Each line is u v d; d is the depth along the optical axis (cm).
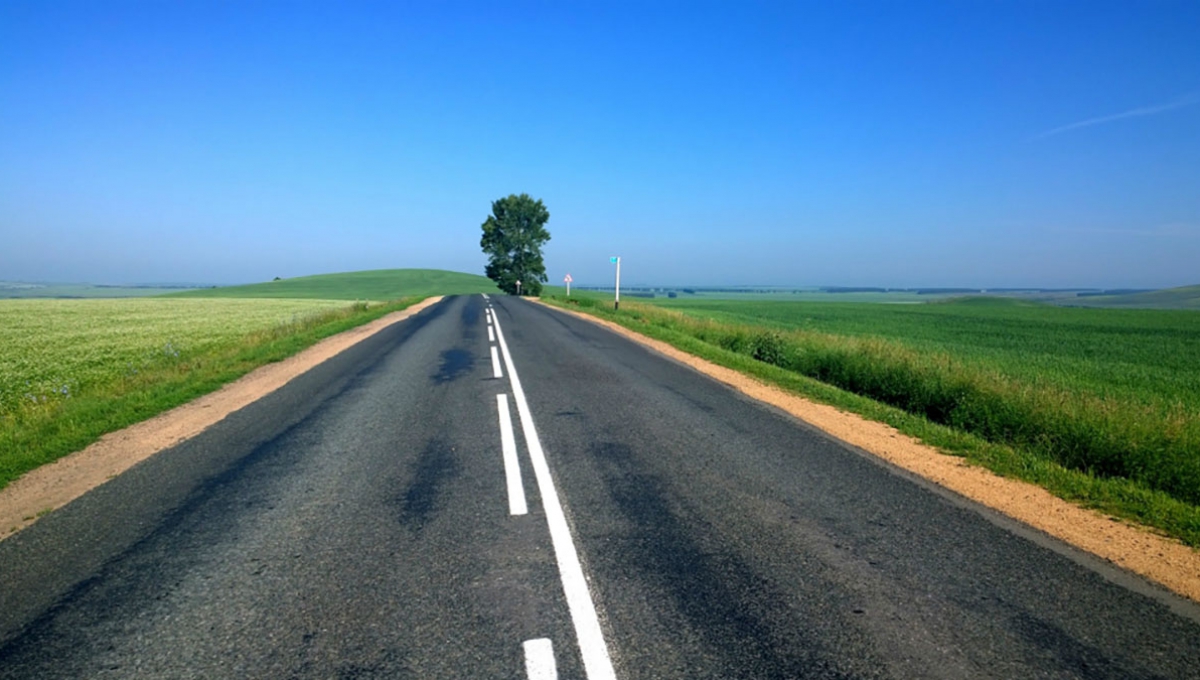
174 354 1612
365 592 367
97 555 418
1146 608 359
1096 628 337
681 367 1341
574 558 412
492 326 2375
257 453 666
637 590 371
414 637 321
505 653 306
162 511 498
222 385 1108
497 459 643
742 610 349
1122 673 298
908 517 495
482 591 368
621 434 752
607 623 334
